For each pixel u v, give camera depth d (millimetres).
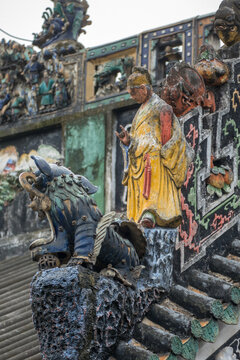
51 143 19500
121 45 18906
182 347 7895
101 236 7832
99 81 19203
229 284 8375
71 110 19422
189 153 8547
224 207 8969
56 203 7887
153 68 18359
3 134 19859
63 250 7855
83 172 19078
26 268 15727
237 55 9500
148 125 8492
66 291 7559
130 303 7953
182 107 8836
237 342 8305
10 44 19953
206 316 8172
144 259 8266
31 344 10547
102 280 7762
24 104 19891
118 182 18766
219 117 9125
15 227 18953
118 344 7852
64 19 19719
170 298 8320
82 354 7527
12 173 19594
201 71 9102
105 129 18953
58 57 19578
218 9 9664
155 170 8359
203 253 8688
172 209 8352
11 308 12797
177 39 18094
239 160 9203
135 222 8156
